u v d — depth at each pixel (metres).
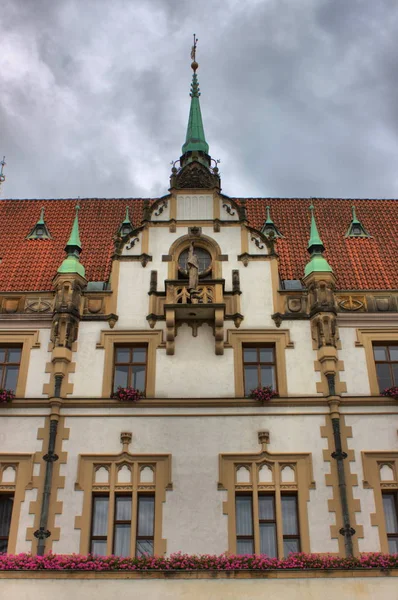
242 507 22.92
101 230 32.62
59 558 20.12
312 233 28.08
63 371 24.80
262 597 19.19
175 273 27.08
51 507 22.52
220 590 19.28
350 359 25.36
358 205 35.53
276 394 24.33
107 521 22.50
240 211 28.14
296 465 23.36
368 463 23.34
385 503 23.02
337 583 19.38
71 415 24.12
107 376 24.98
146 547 22.17
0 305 26.64
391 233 32.56
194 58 36.41
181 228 27.95
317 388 24.72
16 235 32.22
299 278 28.02
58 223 33.44
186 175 29.16
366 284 27.69
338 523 22.36
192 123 33.34
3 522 22.58
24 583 19.36
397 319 26.17
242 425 23.98
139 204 35.28
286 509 22.81
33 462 23.28
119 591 19.25
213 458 23.42
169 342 25.20
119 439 23.73
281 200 35.84
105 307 26.39
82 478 23.05
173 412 24.19
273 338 25.70
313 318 25.91
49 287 27.59
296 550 22.14
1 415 24.12
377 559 19.83
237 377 24.92
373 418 24.14
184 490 22.88
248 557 20.09
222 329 25.28
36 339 25.67
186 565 19.80
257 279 26.91
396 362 25.67
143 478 23.17
